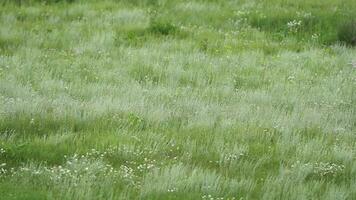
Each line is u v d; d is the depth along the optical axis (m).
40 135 22.55
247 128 24.31
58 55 35.66
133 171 19.59
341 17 48.09
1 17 44.09
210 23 46.47
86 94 28.08
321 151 22.41
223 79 32.25
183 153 21.38
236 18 48.00
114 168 19.72
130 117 24.36
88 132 22.81
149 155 20.91
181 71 32.78
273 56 38.62
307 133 24.56
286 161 21.47
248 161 21.22
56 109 24.98
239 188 18.59
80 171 18.92
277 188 18.72
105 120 24.16
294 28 46.09
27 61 33.47
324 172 20.66
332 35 44.09
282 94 29.84
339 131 24.86
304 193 18.36
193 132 23.42
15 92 27.09
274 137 23.81
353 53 40.44
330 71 35.53
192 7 50.12
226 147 21.92
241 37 43.22
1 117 23.33
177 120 25.06
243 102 28.11
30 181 18.03
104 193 17.41
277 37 43.75
